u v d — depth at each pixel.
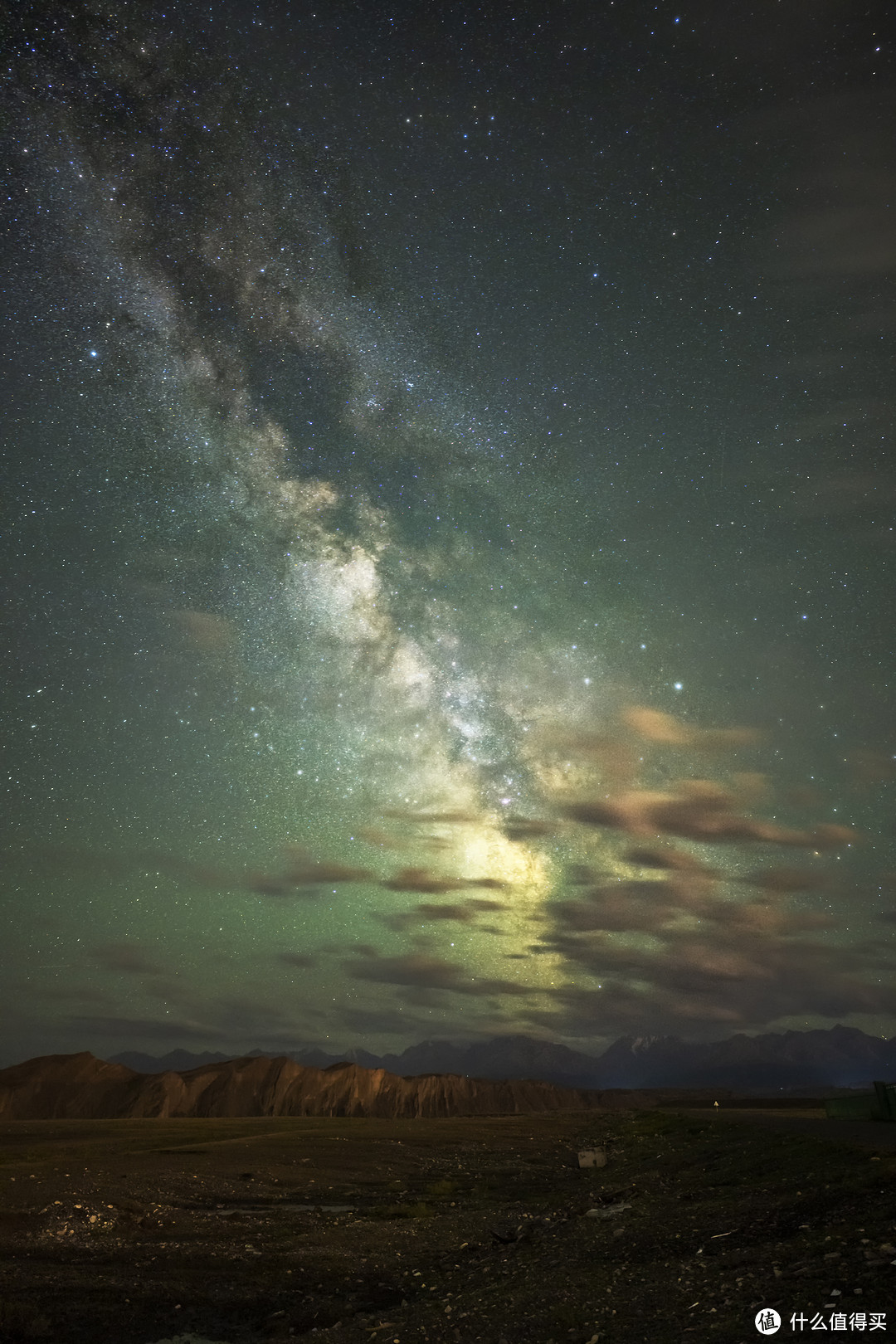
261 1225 23.58
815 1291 10.75
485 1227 23.14
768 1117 42.22
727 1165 24.22
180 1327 15.36
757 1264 12.76
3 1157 37.59
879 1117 29.53
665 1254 15.28
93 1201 24.27
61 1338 14.74
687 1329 10.68
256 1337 14.98
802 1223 14.77
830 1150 20.89
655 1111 78.44
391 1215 26.00
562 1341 11.47
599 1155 36.59
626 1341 10.89
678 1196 21.00
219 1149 41.19
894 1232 12.40
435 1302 15.61
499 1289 15.22
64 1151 41.09
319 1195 30.27
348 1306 15.99
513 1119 75.75
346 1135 52.22
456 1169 39.00
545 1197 28.91
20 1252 19.36
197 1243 20.94
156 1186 28.78
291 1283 17.70
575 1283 14.40
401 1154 43.91
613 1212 20.80
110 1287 17.08
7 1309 15.30
